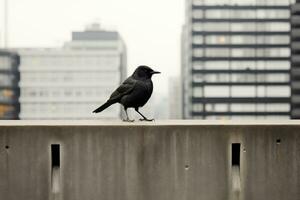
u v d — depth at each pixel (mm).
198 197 6711
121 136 6676
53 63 121188
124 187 6688
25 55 120562
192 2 85062
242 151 6711
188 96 97375
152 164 6688
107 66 121500
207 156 6695
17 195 6637
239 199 6719
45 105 121062
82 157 6660
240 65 84750
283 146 6711
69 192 6660
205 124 6707
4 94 110938
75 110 121312
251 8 84625
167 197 6703
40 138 6641
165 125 6676
